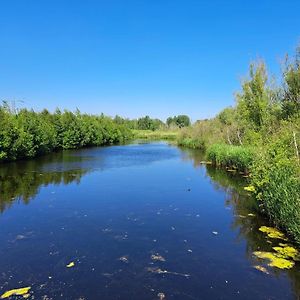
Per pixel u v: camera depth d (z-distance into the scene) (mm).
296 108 18266
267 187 12453
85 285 8055
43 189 19281
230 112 38281
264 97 24453
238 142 33406
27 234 11562
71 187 19922
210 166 29906
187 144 57344
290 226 10180
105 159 36125
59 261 9375
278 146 13430
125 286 8016
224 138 35938
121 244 10664
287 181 10938
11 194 17875
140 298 7492
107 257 9664
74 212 14367
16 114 39062
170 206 15438
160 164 31484
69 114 55406
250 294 7668
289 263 9125
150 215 13953
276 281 8234
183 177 23812
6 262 9289
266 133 19969
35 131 37812
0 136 30406
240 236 11344
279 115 20328
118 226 12484
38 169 27422
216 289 7883
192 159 36188
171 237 11305
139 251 10102
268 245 10422
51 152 45781
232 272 8727
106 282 8211
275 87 24203
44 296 7539
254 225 12547
